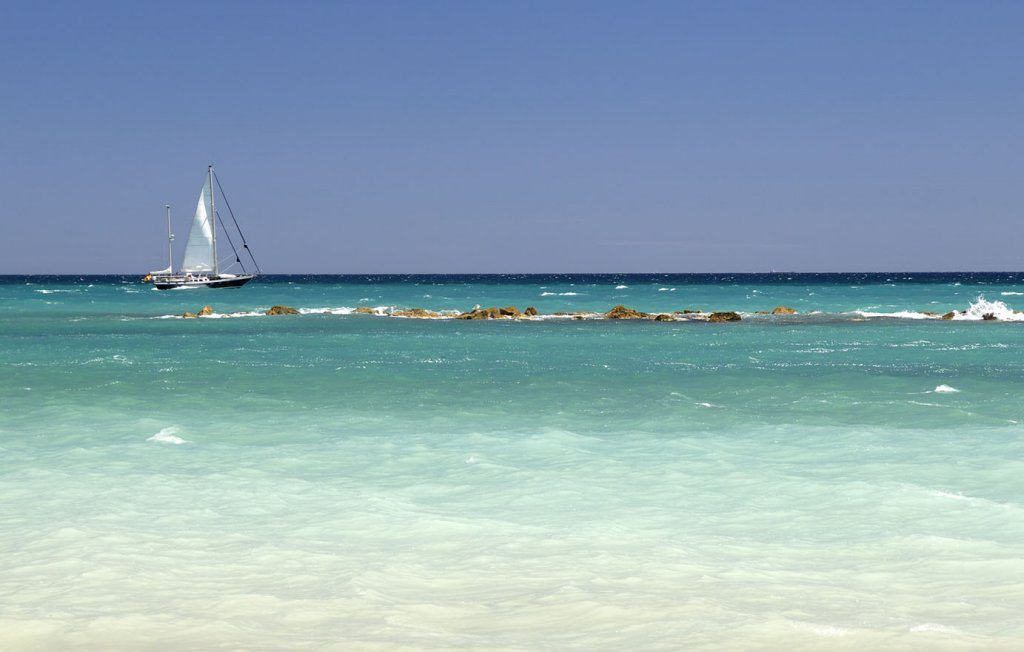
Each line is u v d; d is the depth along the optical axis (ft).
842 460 59.26
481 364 120.26
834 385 96.73
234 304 333.83
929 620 31.48
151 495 50.37
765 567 37.96
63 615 31.86
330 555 39.73
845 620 31.42
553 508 48.06
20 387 95.55
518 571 37.55
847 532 43.24
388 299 368.89
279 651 28.40
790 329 192.24
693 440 66.64
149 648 28.66
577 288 510.58
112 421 74.79
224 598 33.91
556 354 136.05
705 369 113.70
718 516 46.37
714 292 432.25
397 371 111.45
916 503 48.08
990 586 35.40
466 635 30.07
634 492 51.42
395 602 33.60
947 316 234.99
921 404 82.38
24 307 311.06
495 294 419.54
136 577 36.40
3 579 36.06
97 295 394.52
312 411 80.48
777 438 67.05
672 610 32.50
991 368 113.50
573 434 69.05
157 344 155.22
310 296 391.45
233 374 107.86
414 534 43.14
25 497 49.78
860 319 232.73
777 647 28.78
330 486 52.80
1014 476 54.24
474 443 65.82
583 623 31.27
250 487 52.34
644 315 244.01
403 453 62.34
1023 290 435.12
